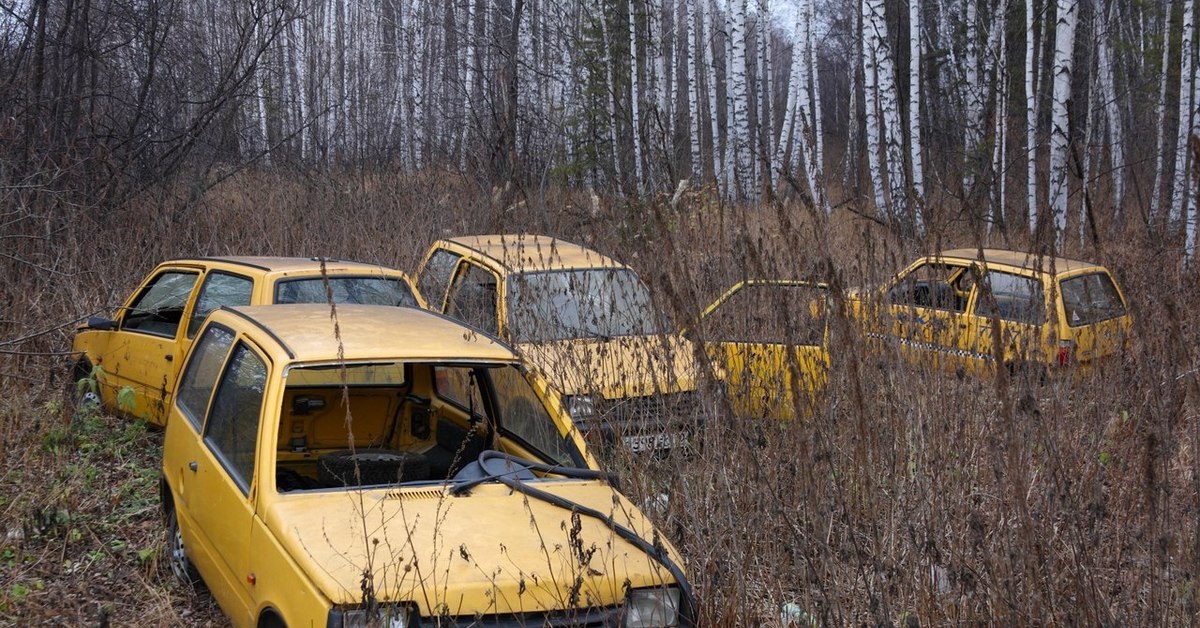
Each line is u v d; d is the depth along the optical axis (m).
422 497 4.17
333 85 25.64
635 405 5.70
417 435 5.54
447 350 4.76
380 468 4.72
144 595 5.04
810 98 33.69
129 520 6.04
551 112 19.91
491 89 19.88
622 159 17.34
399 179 16.09
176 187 14.27
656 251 6.24
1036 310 5.86
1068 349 6.32
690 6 26.62
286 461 5.29
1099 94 25.11
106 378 8.15
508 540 3.92
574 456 4.66
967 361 5.88
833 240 7.37
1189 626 3.76
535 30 20.95
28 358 8.54
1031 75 17.50
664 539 4.24
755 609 4.46
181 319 7.45
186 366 5.59
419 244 11.59
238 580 4.17
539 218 11.41
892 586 4.18
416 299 7.82
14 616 4.74
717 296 6.55
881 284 6.06
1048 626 3.97
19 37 13.83
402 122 23.66
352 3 30.89
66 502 6.06
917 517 4.57
